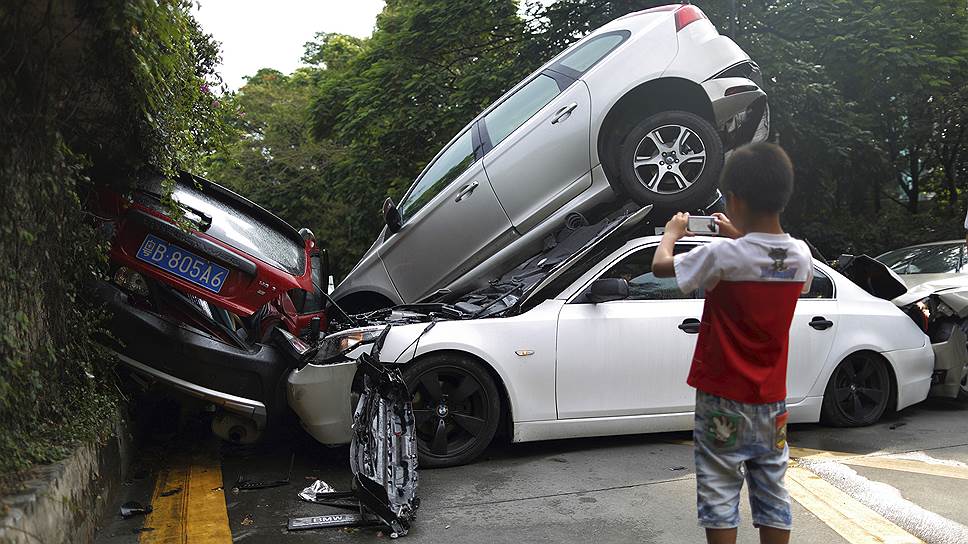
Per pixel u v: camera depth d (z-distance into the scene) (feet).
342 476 16.85
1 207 11.21
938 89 45.03
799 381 19.03
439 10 48.21
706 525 8.83
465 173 23.08
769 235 8.66
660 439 19.11
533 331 17.24
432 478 16.24
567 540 12.66
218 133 18.86
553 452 18.06
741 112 21.48
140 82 13.61
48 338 13.07
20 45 11.70
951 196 62.13
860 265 21.77
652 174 20.75
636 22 22.03
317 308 25.08
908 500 14.01
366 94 49.42
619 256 18.39
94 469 13.12
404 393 14.32
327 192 59.21
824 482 15.14
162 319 16.97
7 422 11.14
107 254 16.22
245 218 20.57
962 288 22.25
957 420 20.89
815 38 42.93
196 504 14.94
